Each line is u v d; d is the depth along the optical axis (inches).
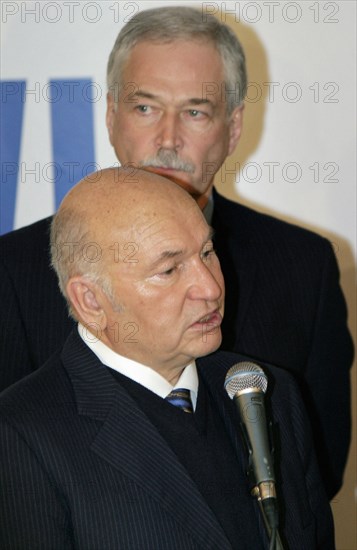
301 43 197.6
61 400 122.4
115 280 120.3
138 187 120.8
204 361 138.6
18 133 196.4
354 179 201.0
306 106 199.3
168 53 160.4
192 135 161.6
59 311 157.9
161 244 118.0
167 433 123.9
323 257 177.9
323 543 134.6
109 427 119.4
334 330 177.9
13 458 115.7
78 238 122.3
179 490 117.5
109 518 114.5
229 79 166.4
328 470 175.5
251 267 171.9
